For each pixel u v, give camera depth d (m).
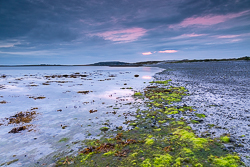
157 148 8.27
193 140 8.73
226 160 6.87
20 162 7.59
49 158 7.86
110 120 12.77
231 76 34.53
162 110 14.74
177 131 10.10
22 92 25.25
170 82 31.42
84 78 46.84
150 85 29.80
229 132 9.58
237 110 13.51
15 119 13.30
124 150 8.22
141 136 9.80
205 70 51.06
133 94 22.45
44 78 47.72
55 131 10.93
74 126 11.72
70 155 8.05
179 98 18.86
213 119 11.80
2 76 54.34
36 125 12.02
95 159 7.58
